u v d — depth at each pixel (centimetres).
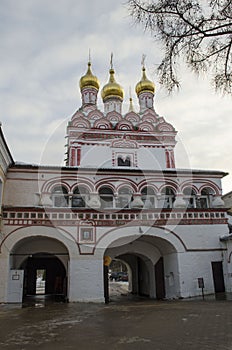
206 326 591
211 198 1409
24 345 483
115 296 1580
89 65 2217
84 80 2169
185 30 456
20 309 947
